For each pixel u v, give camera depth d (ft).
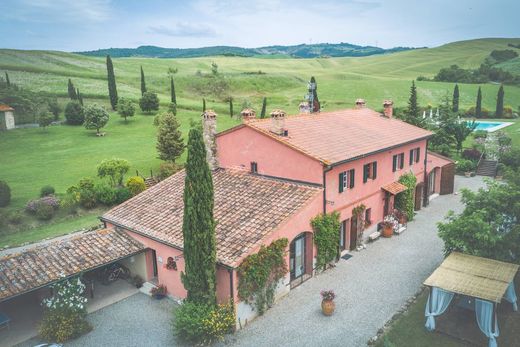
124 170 125.18
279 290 66.03
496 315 56.95
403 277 72.49
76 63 431.02
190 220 55.47
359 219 84.23
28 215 109.19
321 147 77.87
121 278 77.25
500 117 254.06
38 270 61.87
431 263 77.61
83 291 65.36
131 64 493.77
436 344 53.98
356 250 84.38
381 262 78.64
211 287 56.85
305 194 70.44
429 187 121.39
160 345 56.39
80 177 142.82
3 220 103.30
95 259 66.59
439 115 170.71
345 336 56.44
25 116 231.50
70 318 58.85
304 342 55.42
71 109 225.35
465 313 61.46
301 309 63.36
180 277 64.49
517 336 55.06
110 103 269.85
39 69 353.92
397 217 96.43
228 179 82.58
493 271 58.03
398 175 98.63
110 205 118.42
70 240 71.10
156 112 254.68
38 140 195.62
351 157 76.28
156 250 70.49
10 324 63.10
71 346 56.85
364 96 347.77
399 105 310.45
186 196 55.31
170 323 61.52
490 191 68.85
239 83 428.15
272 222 64.23
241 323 59.36
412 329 57.31
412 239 89.66
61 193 123.54
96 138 198.90
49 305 60.29
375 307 63.31
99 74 376.48
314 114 99.30
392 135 98.73
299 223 67.36
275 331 58.08
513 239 63.31
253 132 80.84
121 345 56.65
